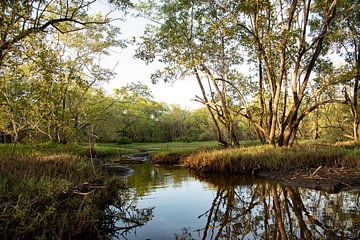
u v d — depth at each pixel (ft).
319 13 66.74
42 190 23.04
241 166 53.67
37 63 27.25
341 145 75.46
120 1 32.37
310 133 143.84
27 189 23.13
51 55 29.04
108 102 107.14
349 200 31.42
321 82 64.59
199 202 33.24
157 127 265.13
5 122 34.88
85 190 28.27
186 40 68.13
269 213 28.32
